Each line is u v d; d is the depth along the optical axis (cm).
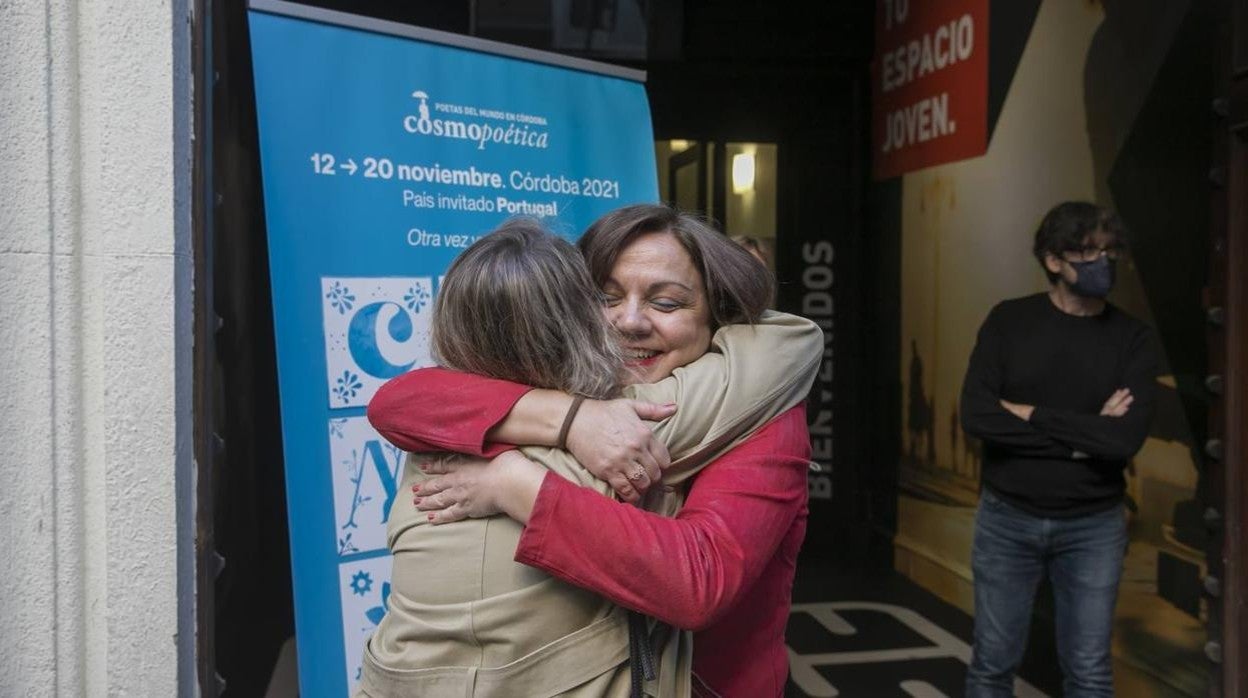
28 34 158
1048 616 391
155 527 166
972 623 456
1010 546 285
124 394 164
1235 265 259
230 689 237
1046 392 282
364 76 185
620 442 105
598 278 125
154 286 165
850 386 580
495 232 119
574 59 214
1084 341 281
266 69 176
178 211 166
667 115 566
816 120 571
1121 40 331
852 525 583
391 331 187
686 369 117
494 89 202
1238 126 256
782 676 125
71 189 161
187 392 170
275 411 244
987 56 427
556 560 100
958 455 471
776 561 122
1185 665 302
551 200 210
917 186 507
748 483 110
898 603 490
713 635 120
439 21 318
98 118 162
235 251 238
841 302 579
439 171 194
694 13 540
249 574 241
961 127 450
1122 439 266
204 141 173
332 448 180
